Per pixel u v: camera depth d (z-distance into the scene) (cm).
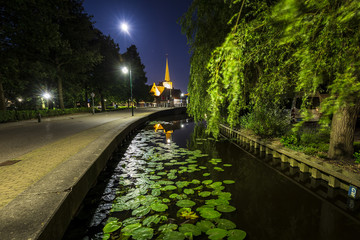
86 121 1569
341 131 500
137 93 4541
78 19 2316
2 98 1622
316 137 663
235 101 264
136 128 1627
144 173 588
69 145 647
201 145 1021
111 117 1981
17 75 1759
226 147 967
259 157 777
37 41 1694
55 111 2027
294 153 600
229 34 243
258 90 509
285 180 545
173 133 1472
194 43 685
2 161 476
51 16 1903
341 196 443
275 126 848
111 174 587
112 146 737
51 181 330
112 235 298
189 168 627
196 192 448
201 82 712
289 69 382
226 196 411
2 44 1565
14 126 1251
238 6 531
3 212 236
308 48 182
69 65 2380
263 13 254
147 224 317
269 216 372
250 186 506
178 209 374
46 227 214
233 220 359
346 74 138
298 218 365
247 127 1062
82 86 2900
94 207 396
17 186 330
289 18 150
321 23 177
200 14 607
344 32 195
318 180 511
